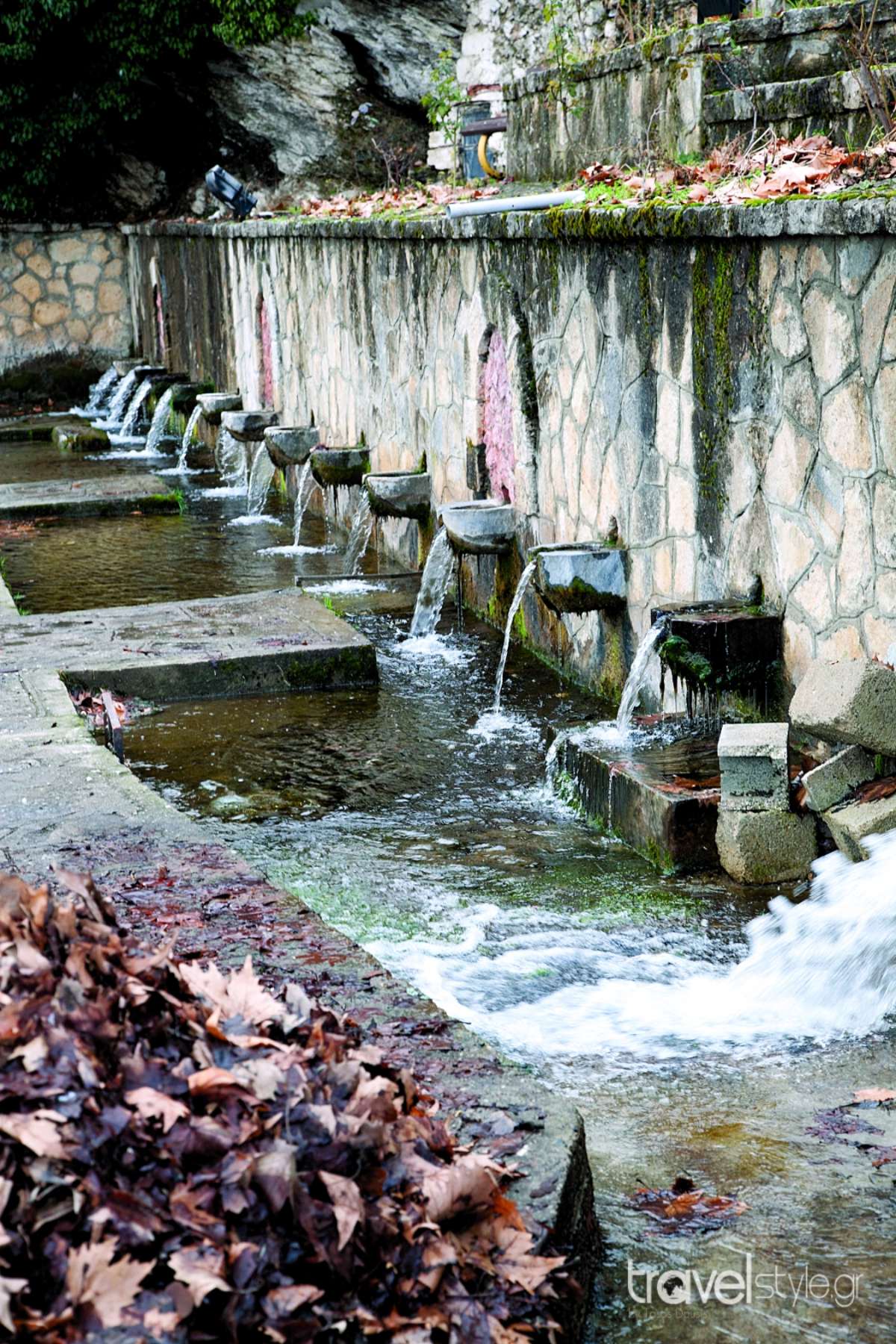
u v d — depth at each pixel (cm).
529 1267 241
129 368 2016
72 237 2089
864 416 491
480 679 761
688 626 552
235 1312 214
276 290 1370
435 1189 243
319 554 1091
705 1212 307
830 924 442
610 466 697
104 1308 206
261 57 1803
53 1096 225
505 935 459
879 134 665
